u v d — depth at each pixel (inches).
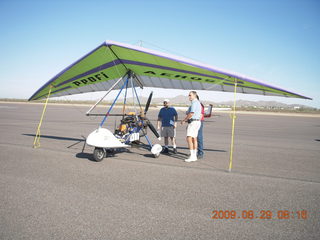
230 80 213.3
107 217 106.9
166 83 275.0
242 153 275.9
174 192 141.1
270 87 201.2
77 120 662.5
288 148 321.1
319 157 264.2
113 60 224.7
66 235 90.8
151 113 1182.9
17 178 157.9
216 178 172.1
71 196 129.9
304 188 155.9
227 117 1160.8
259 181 168.6
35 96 308.0
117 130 236.8
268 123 819.4
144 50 189.9
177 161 224.1
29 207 114.7
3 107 1288.1
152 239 89.9
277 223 106.7
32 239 87.4
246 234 96.2
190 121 224.4
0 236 88.7
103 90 313.3
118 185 150.0
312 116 1603.1
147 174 176.4
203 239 91.0
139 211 114.0
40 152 241.3
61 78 248.5
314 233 98.7
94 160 215.0
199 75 221.8
